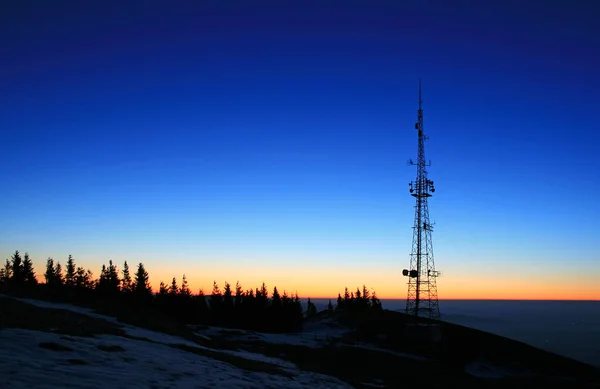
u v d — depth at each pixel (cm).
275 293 9550
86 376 1426
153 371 1748
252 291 10100
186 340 3606
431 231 7550
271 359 3666
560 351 16650
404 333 6869
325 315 9994
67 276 10738
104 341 2259
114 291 10088
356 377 3800
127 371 1638
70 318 2942
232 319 9112
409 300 7419
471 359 6134
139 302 9600
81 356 1742
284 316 8956
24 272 10369
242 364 2673
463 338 7125
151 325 3947
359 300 11950
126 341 2488
